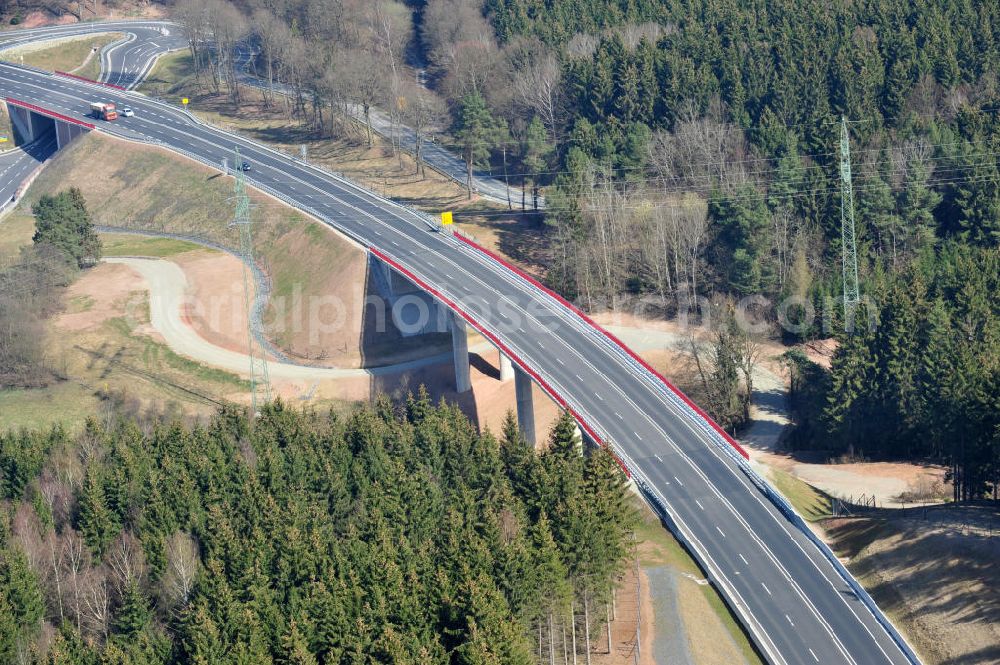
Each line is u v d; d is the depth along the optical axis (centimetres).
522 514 15438
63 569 15412
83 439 18600
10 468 17888
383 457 17525
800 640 14912
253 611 13750
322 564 14525
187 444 17975
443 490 17000
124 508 16675
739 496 17612
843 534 17362
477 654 12612
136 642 13688
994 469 17738
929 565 15900
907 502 18725
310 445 17938
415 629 13338
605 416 19325
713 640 14788
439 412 19125
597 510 14962
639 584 15675
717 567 16188
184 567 14862
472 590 13175
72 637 13512
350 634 13325
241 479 16950
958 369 18850
